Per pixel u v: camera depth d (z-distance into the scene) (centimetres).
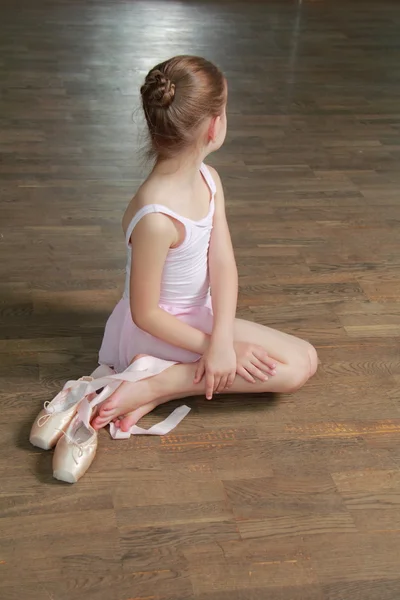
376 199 290
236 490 167
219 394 191
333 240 262
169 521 159
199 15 484
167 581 147
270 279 238
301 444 180
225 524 159
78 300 222
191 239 173
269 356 186
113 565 149
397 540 159
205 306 188
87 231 256
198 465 172
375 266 249
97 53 409
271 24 480
